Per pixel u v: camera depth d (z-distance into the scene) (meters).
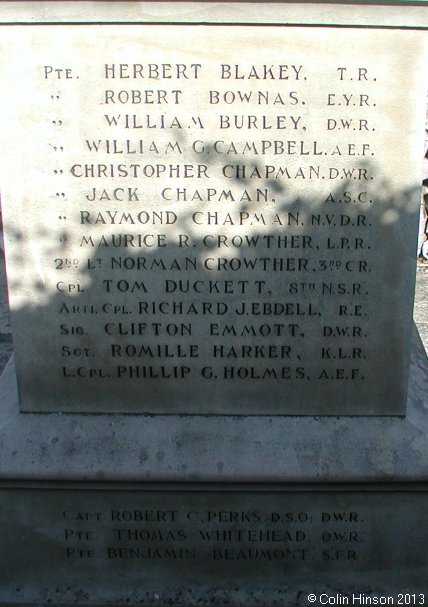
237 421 2.50
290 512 2.48
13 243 2.35
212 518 2.49
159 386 2.50
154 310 2.42
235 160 2.26
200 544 2.53
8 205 2.30
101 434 2.46
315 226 2.32
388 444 2.42
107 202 2.30
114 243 2.34
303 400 2.50
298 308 2.41
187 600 2.52
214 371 2.48
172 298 2.40
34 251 2.35
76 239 2.34
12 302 2.41
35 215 2.31
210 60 2.17
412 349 2.98
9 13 2.11
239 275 2.38
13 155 2.25
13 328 2.44
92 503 2.47
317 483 2.39
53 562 2.56
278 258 2.36
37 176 2.28
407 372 2.46
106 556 2.55
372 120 2.21
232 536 2.51
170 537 2.52
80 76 2.18
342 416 2.51
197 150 2.25
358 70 2.17
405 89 2.18
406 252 2.34
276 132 2.23
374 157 2.25
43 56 2.17
